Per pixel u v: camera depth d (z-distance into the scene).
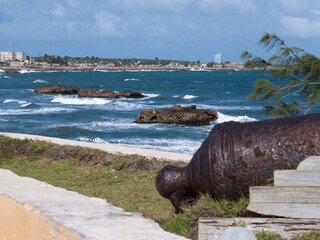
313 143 4.92
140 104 48.53
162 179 5.73
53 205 5.11
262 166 5.05
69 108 42.00
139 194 8.46
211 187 5.33
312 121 5.06
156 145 22.17
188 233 4.96
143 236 4.16
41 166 12.50
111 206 5.47
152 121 31.69
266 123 5.26
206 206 5.15
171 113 31.64
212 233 4.55
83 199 5.72
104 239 3.97
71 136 26.27
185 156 11.96
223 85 84.38
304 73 9.57
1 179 7.14
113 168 11.45
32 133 27.30
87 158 12.41
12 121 32.16
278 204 4.56
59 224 4.37
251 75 158.75
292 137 5.02
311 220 4.42
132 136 25.73
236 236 4.05
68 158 12.88
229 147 5.19
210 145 5.30
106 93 55.19
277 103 9.64
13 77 127.00
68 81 105.00
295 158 4.94
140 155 11.88
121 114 37.09
